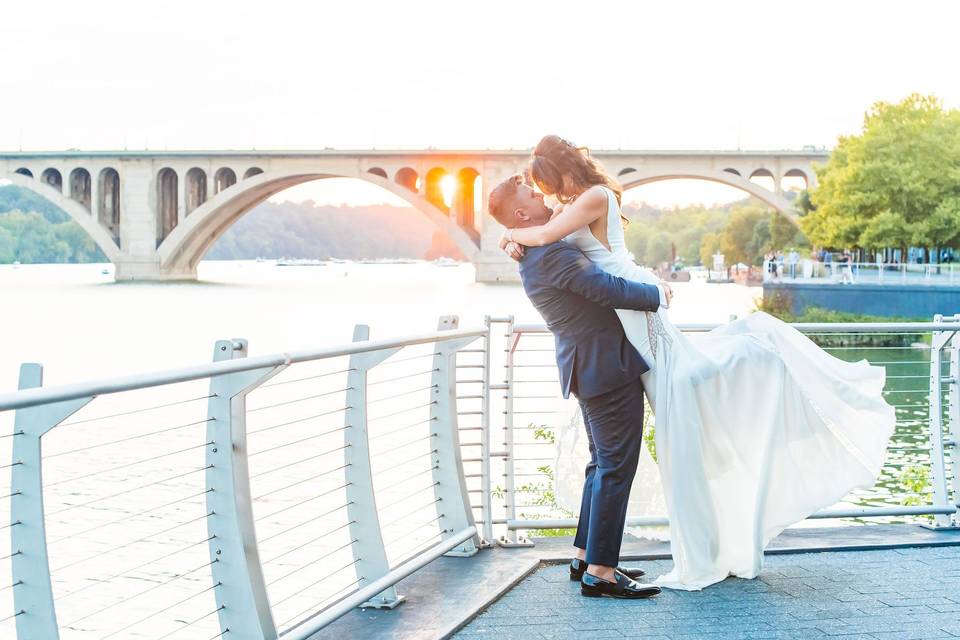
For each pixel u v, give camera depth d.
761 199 79.50
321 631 3.65
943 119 50.28
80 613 7.97
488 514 4.91
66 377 28.84
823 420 4.18
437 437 4.66
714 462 4.18
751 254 134.25
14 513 2.48
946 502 5.26
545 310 4.04
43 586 2.47
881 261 52.22
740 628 3.68
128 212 90.75
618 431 4.04
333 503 11.35
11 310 58.28
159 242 92.19
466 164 83.44
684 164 80.00
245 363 3.02
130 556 9.43
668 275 133.38
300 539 9.71
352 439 3.95
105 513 11.04
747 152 78.94
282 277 137.75
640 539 5.00
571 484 4.49
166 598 8.37
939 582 4.27
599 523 4.06
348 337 40.97
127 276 91.38
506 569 4.44
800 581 4.29
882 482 8.98
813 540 4.95
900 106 50.62
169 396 22.58
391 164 84.38
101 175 90.81
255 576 3.18
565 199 4.07
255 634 3.16
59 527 10.36
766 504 4.19
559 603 4.01
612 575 4.09
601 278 3.85
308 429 16.92
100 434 17.08
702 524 4.12
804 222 60.75
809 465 4.21
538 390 17.27
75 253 197.00
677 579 4.18
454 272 190.50
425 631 3.62
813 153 78.56
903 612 3.85
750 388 4.13
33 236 194.38
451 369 4.65
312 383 22.33
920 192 50.06
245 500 3.18
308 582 8.30
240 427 3.16
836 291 44.84
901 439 12.44
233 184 91.38
